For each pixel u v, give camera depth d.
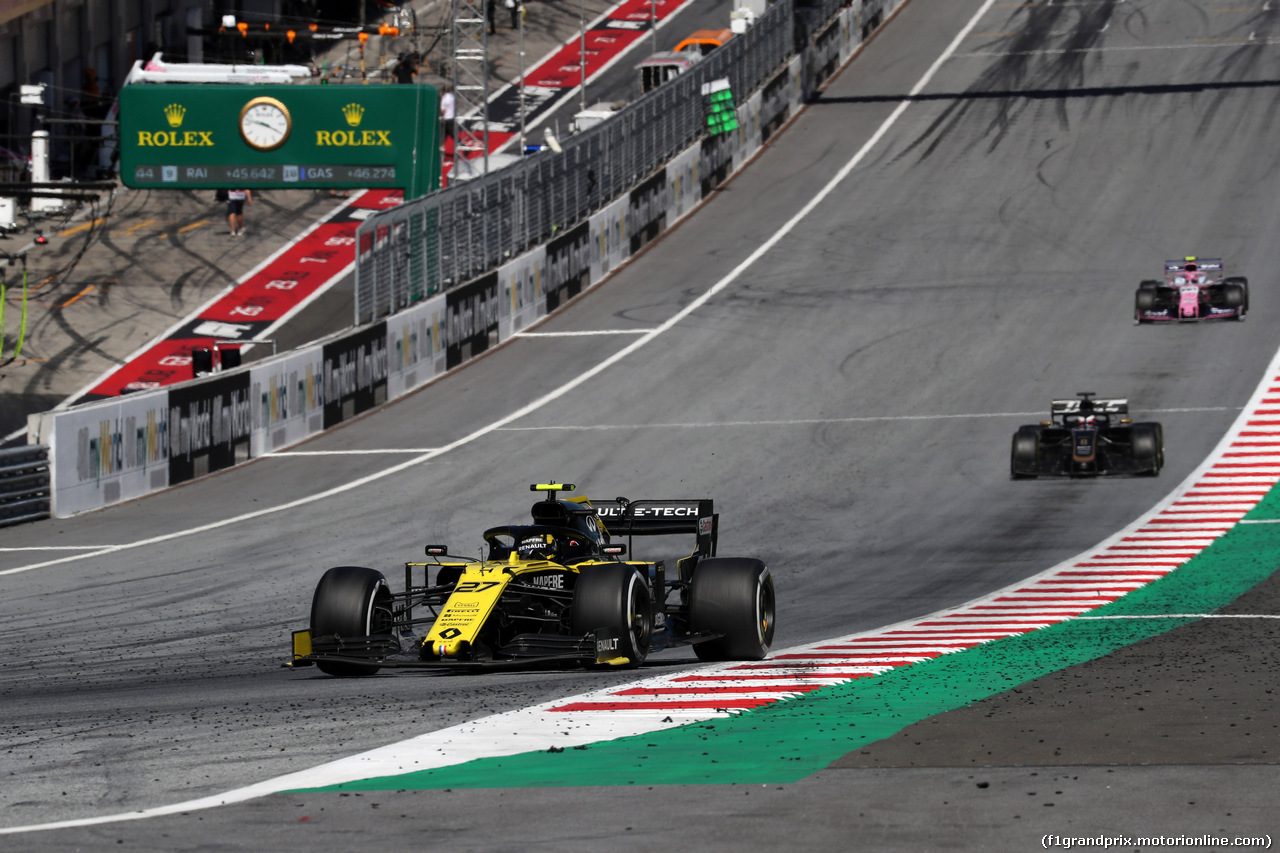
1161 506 83.81
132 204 187.50
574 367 127.25
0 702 41.62
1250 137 180.25
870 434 103.81
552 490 46.97
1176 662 44.84
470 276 137.75
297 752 31.23
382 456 105.62
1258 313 128.50
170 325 150.88
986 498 88.00
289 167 154.38
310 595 67.12
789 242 160.38
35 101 179.88
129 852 23.41
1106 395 109.75
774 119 199.50
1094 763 28.88
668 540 81.56
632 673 43.28
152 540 83.75
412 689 40.94
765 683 40.94
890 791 26.62
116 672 49.09
